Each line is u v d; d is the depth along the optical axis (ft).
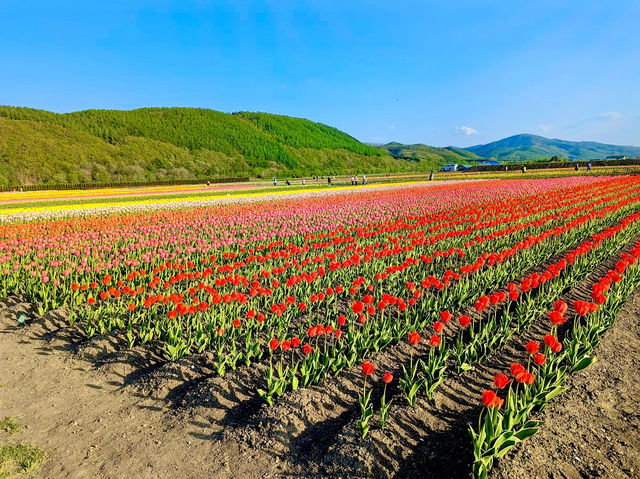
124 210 94.02
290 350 22.97
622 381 19.29
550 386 17.47
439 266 39.63
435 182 179.42
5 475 14.20
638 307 28.17
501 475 13.23
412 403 17.17
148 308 27.27
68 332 25.75
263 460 14.96
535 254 40.98
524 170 214.90
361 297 31.53
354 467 14.11
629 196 84.17
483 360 21.29
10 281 33.91
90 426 17.06
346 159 569.64
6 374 21.08
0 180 209.87
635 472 13.80
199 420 17.24
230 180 276.00
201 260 44.57
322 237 49.60
